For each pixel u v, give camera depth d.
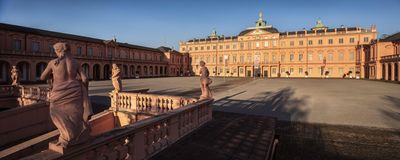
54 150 3.61
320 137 9.24
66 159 3.59
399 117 13.06
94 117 11.60
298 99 20.75
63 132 3.63
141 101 11.90
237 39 96.69
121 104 12.66
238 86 37.09
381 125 11.20
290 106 16.77
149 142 5.79
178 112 7.10
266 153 6.35
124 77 74.69
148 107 11.66
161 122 6.22
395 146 8.17
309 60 84.81
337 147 8.06
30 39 48.75
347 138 9.10
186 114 7.85
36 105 12.12
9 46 45.12
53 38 53.16
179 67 106.00
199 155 6.04
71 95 3.75
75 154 3.73
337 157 7.18
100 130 11.71
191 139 7.38
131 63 77.25
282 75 88.94
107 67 69.94
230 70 98.44
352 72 77.94
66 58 3.85
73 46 58.31
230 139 7.52
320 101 19.53
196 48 107.06
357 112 14.56
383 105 17.44
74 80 3.88
